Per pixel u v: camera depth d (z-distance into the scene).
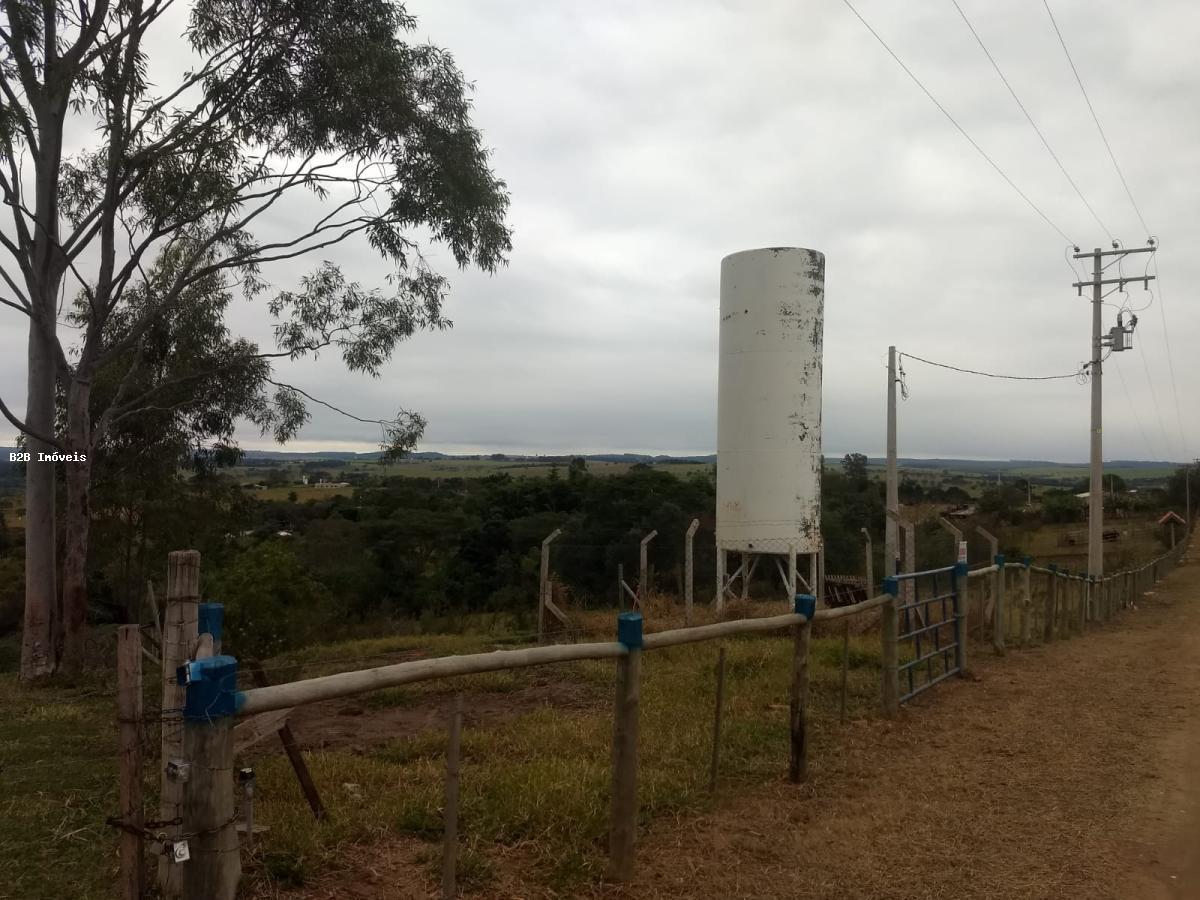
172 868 3.58
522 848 4.59
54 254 11.05
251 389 15.87
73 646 10.88
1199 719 8.27
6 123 9.58
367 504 30.08
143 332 12.43
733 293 14.31
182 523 17.66
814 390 14.14
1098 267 25.62
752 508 14.09
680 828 5.01
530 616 17.53
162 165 11.68
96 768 6.00
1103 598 19.42
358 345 13.97
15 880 4.02
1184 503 76.06
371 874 4.17
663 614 14.38
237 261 11.99
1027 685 9.84
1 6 9.82
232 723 2.91
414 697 8.91
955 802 5.72
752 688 8.87
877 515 31.80
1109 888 4.46
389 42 11.67
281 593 9.34
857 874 4.55
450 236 12.57
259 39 11.05
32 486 10.89
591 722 7.38
